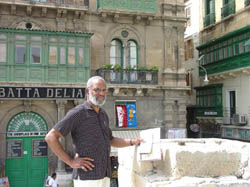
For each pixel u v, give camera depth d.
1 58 17.67
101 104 3.72
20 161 18.56
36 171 18.75
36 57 18.28
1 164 18.03
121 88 20.11
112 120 20.22
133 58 21.34
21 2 18.14
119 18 20.83
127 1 20.47
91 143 3.59
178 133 20.77
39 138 18.94
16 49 17.94
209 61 26.55
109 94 20.19
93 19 20.30
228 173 4.20
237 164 4.21
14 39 17.91
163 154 4.36
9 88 17.50
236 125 22.89
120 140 4.39
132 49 21.36
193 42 29.62
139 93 20.62
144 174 4.30
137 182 4.50
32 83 17.89
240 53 22.02
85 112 3.65
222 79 25.22
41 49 18.38
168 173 4.17
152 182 3.91
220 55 24.83
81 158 3.51
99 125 3.71
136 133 20.34
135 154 4.58
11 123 18.50
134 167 4.64
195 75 29.09
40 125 19.00
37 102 18.77
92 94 3.72
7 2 17.91
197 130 27.22
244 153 4.19
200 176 4.04
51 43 18.58
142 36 21.42
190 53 30.27
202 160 4.05
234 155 4.21
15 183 18.36
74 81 18.91
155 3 21.14
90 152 3.57
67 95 18.64
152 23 21.69
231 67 23.25
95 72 20.17
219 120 24.77
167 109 21.62
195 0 29.28
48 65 18.44
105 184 3.78
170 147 4.20
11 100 18.38
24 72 18.00
